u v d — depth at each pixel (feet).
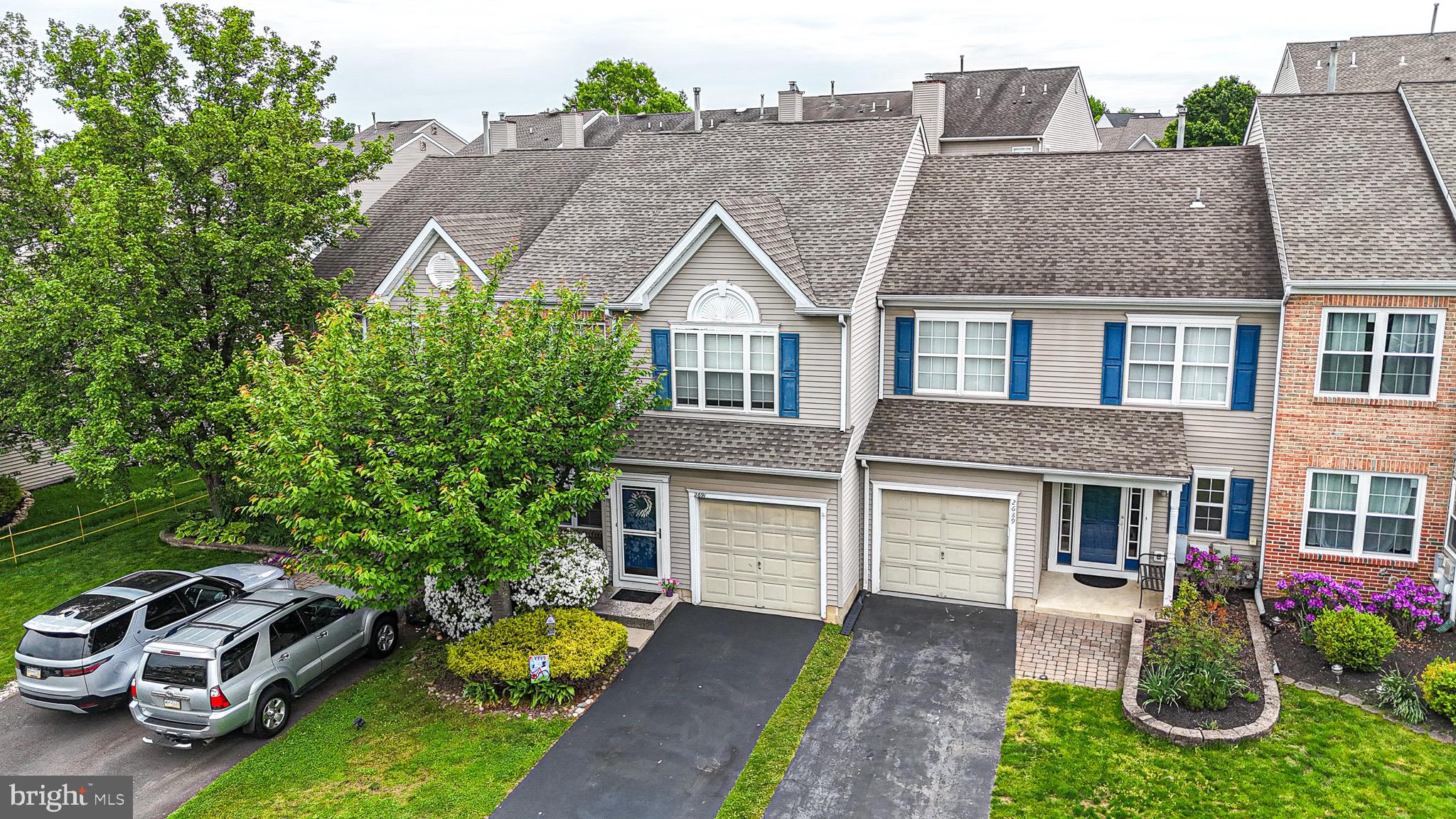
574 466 53.57
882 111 161.38
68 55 78.38
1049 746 44.98
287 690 49.90
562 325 53.47
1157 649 52.95
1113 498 63.52
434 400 48.98
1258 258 59.62
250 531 76.89
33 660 49.21
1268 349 57.67
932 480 60.44
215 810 42.55
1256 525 60.23
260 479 50.47
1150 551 61.98
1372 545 57.06
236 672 46.62
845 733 47.26
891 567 63.36
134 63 77.56
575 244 70.33
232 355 74.02
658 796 42.80
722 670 53.98
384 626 57.11
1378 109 65.51
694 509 61.46
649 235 69.10
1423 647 51.72
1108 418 61.05
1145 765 43.01
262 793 43.78
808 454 58.23
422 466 47.60
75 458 64.64
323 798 43.27
